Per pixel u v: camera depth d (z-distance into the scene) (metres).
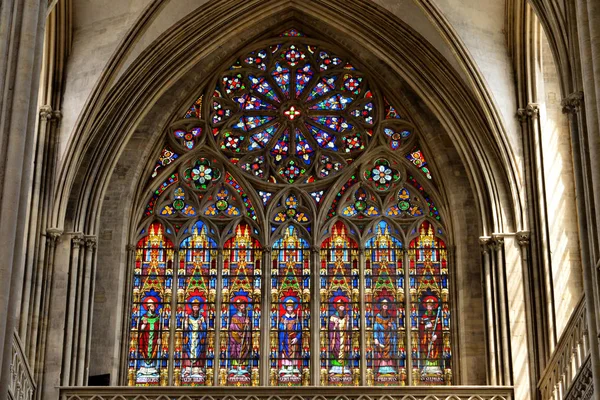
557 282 45.31
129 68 48.19
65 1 46.47
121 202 49.69
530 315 45.59
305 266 49.84
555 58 40.59
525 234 46.62
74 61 47.31
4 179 35.25
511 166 47.38
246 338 48.69
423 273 49.81
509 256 46.59
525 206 46.97
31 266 44.25
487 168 48.09
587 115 35.53
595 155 35.16
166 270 49.66
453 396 44.69
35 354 44.28
